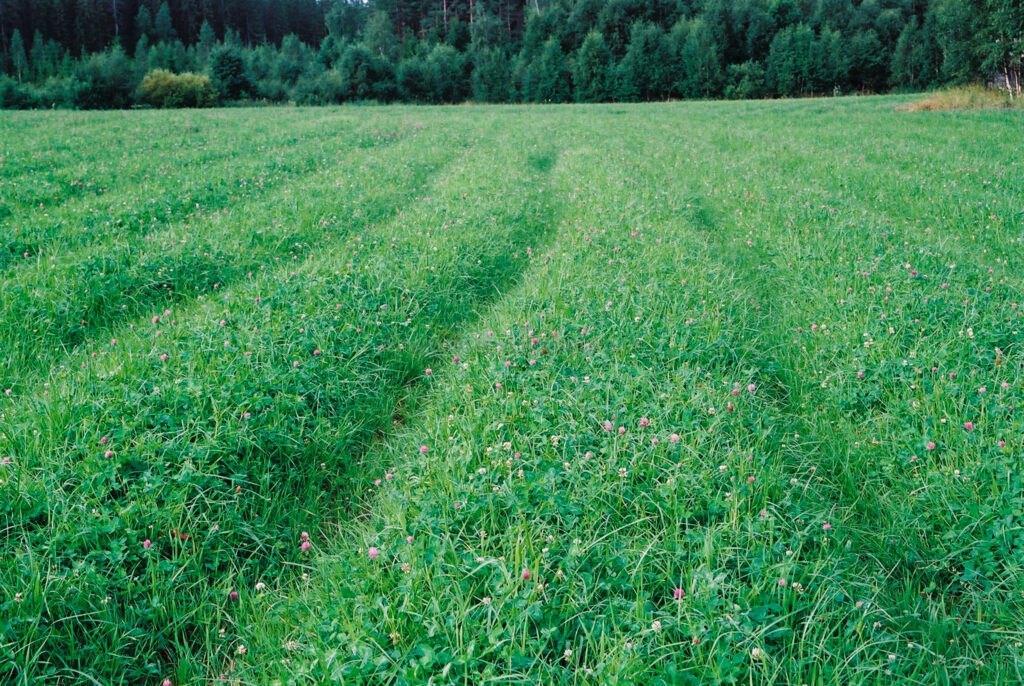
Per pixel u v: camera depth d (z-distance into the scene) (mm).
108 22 108062
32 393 5699
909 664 3238
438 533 3898
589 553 3645
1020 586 3609
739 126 30156
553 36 87250
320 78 76062
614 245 9703
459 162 19625
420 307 7906
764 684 2879
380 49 90938
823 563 3598
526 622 3137
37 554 3682
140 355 6148
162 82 63312
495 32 97562
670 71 81375
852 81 81375
